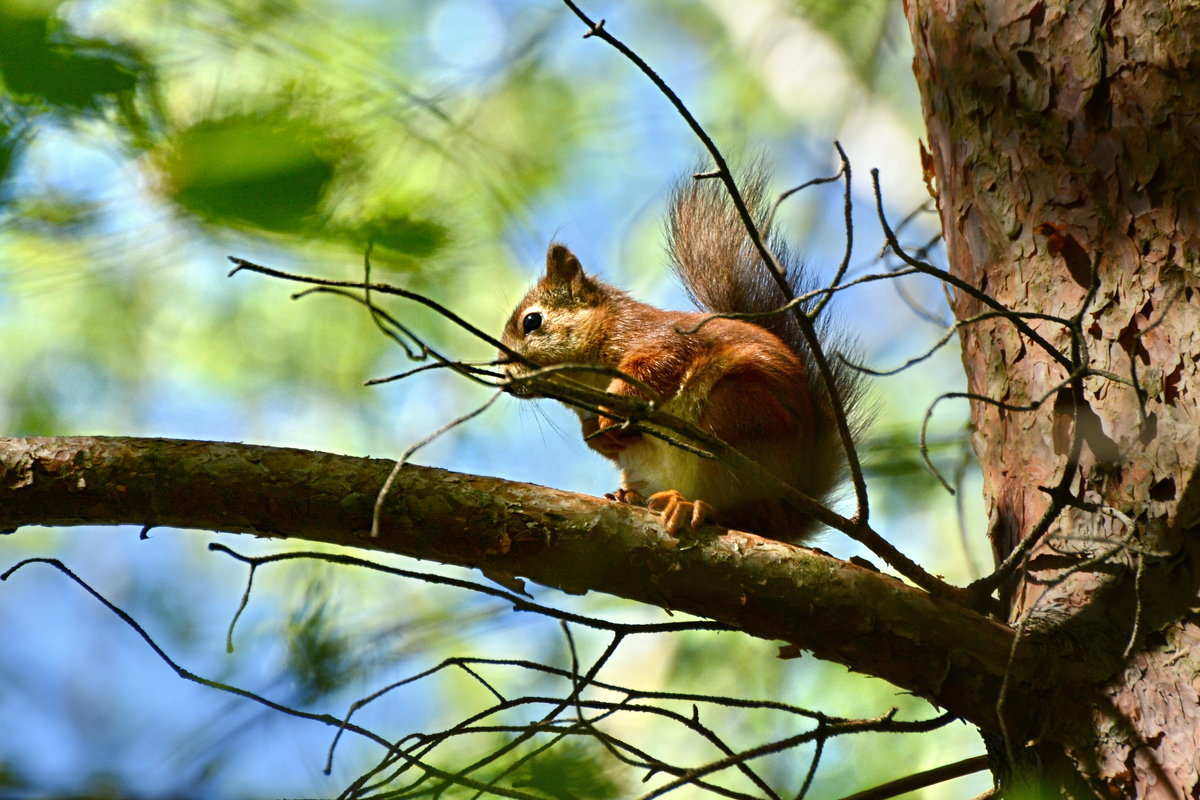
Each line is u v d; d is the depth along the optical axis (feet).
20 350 51.72
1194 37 23.66
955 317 27.14
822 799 44.14
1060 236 24.34
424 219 16.88
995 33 26.05
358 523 22.74
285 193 14.38
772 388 32.76
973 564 25.63
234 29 33.47
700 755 47.62
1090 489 22.90
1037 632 21.93
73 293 50.49
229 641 20.92
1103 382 23.20
